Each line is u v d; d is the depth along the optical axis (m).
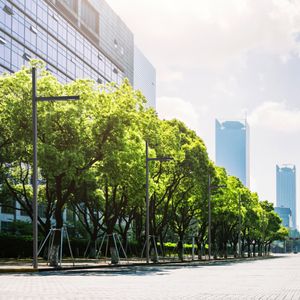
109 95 34.34
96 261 42.91
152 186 44.09
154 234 49.31
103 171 35.06
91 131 33.06
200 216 67.50
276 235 150.12
